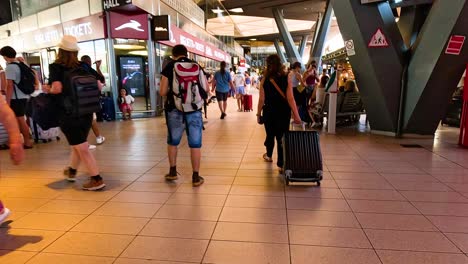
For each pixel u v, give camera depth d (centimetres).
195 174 398
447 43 578
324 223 294
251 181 413
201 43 1738
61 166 492
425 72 623
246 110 1260
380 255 241
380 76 676
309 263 232
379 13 648
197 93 386
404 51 664
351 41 700
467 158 518
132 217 311
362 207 329
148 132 790
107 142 670
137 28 1045
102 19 1006
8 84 568
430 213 314
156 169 471
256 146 618
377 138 688
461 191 373
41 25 1326
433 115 659
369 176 429
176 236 273
